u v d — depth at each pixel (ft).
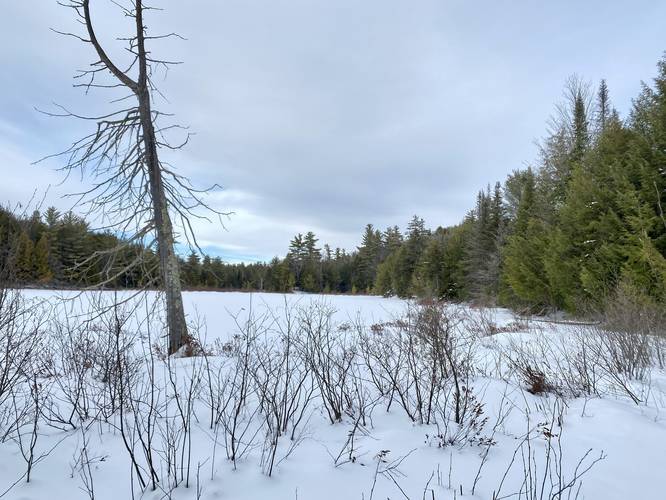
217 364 18.16
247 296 79.10
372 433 11.49
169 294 24.73
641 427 11.79
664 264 33.12
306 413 13.07
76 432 11.10
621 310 21.54
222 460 9.61
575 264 46.78
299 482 8.69
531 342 23.95
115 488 8.38
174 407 12.98
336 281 197.47
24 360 11.66
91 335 19.63
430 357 14.53
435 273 113.39
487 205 102.32
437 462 9.75
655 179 38.91
